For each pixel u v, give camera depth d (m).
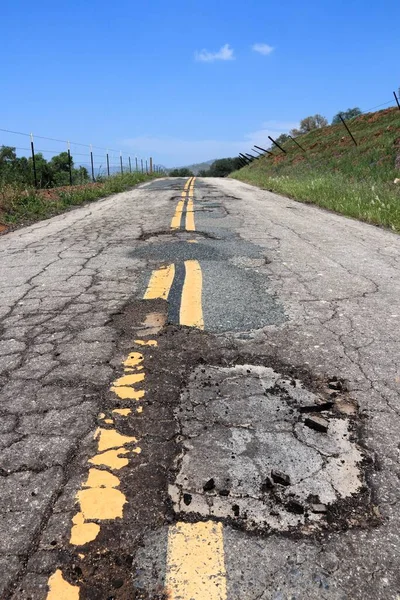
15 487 1.67
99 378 2.42
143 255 5.26
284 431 1.98
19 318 3.31
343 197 10.28
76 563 1.37
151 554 1.39
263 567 1.35
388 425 2.04
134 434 1.95
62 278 4.33
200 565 1.36
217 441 1.91
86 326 3.14
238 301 3.63
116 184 16.69
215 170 80.62
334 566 1.36
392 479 1.71
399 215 7.71
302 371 2.52
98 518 1.52
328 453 1.84
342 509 1.57
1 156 26.25
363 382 2.41
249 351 2.75
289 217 8.46
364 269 4.66
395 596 1.27
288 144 35.59
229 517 1.53
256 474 1.72
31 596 1.27
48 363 2.60
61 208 10.09
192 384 2.36
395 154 16.84
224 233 6.65
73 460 1.80
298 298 3.72
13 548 1.42
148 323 3.18
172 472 1.73
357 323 3.19
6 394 2.28
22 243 6.13
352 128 28.02
